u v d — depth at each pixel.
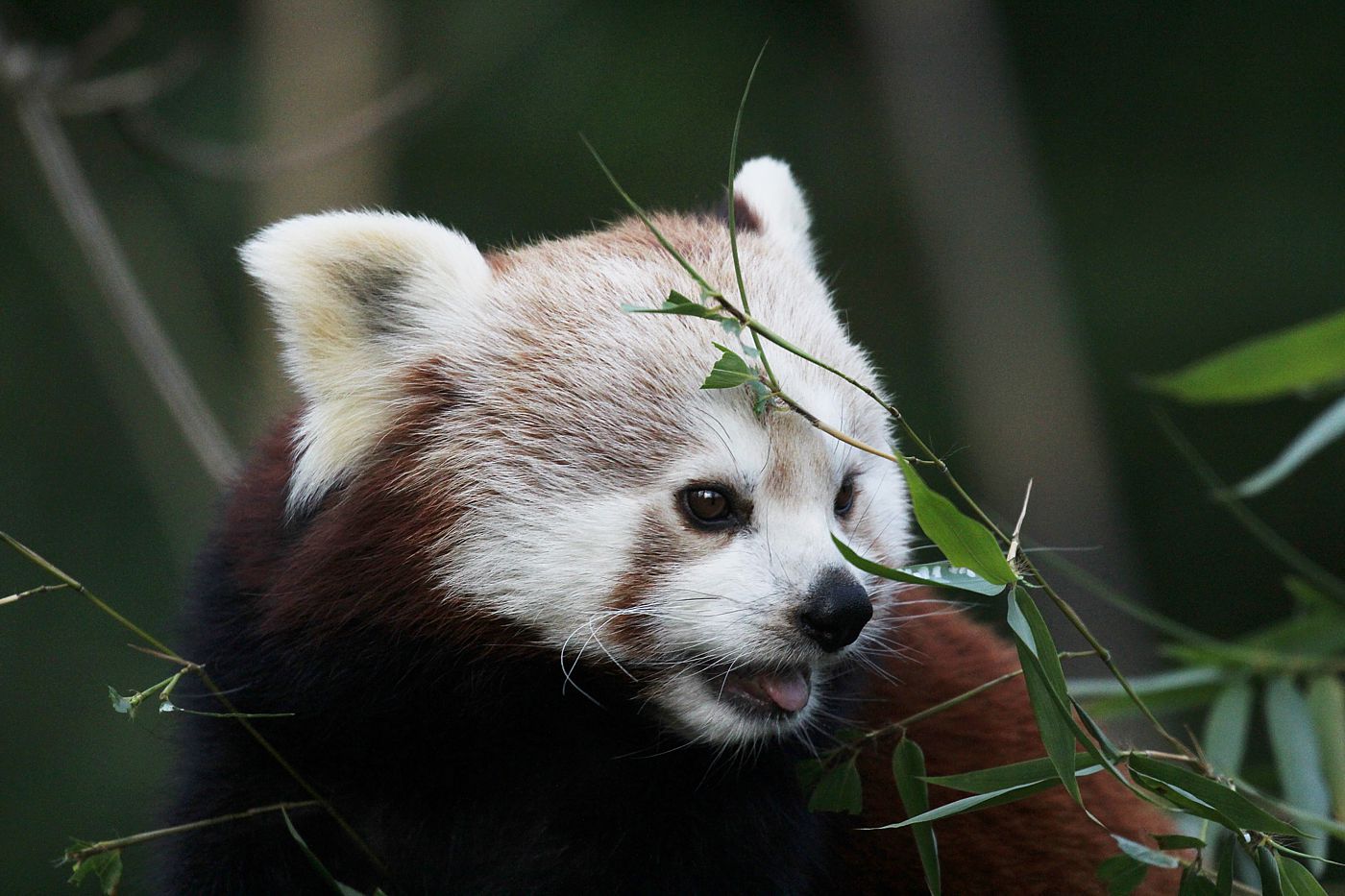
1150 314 21.98
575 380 6.09
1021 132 23.20
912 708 7.23
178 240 18.28
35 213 16.33
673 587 5.82
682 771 6.24
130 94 10.88
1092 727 5.17
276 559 6.18
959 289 22.00
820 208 23.20
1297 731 7.52
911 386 22.45
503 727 6.19
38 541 18.20
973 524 4.98
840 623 5.70
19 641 17.72
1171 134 23.36
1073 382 21.45
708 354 6.02
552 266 6.58
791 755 6.42
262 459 6.64
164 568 18.34
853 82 23.80
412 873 6.33
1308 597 8.02
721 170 22.16
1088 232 23.03
